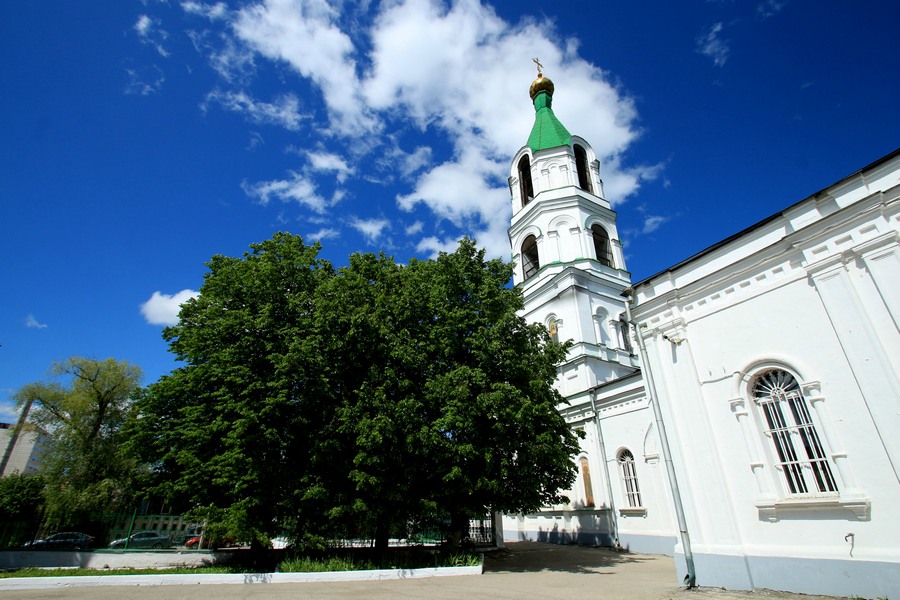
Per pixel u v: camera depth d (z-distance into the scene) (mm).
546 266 27641
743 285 10953
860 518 8352
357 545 18359
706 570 10219
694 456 11023
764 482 9742
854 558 8266
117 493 23797
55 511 22953
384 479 13977
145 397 17984
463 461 14406
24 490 28125
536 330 17359
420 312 16266
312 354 14562
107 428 26453
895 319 8414
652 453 19219
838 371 9031
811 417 9398
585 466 22562
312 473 14852
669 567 14062
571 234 28062
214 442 15547
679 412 11555
